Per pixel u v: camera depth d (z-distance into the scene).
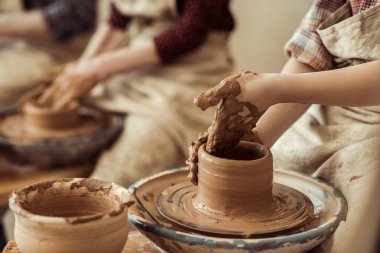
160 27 2.25
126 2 2.27
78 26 2.60
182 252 1.12
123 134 2.08
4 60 2.67
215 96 1.15
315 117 1.41
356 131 1.32
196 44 2.15
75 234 1.04
